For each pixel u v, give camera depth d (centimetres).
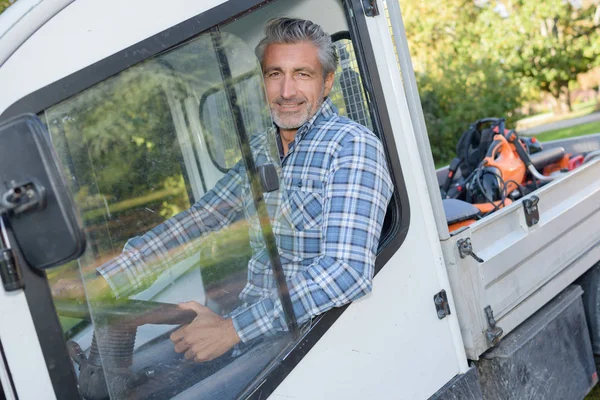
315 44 195
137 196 146
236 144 161
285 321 164
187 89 153
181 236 153
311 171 189
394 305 184
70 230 112
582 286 275
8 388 123
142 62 146
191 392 151
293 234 181
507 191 330
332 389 169
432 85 1016
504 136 351
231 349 157
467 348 204
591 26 983
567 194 270
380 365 179
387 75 191
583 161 364
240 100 162
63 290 132
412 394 186
